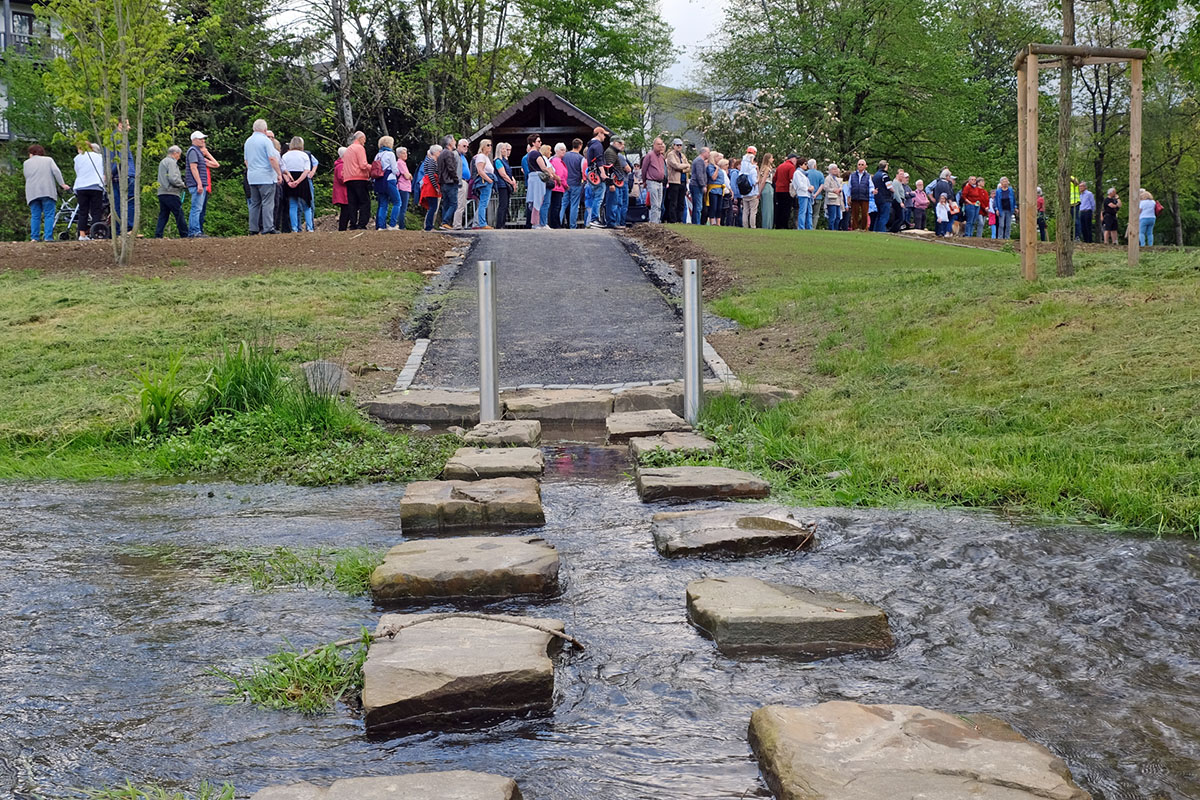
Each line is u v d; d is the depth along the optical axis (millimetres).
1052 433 6602
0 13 36969
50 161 19219
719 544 4621
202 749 2797
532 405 8789
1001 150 49281
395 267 15805
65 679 3279
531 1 43156
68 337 11117
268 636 3656
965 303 10086
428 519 5262
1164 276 9492
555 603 4027
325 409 8180
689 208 23641
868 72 41438
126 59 15664
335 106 38531
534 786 2572
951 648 3475
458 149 21219
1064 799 2291
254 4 34469
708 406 8258
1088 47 10352
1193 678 3195
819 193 24797
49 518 5605
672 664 3373
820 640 3496
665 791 2533
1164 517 4898
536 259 16609
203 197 19578
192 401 8461
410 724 2934
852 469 6145
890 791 2334
